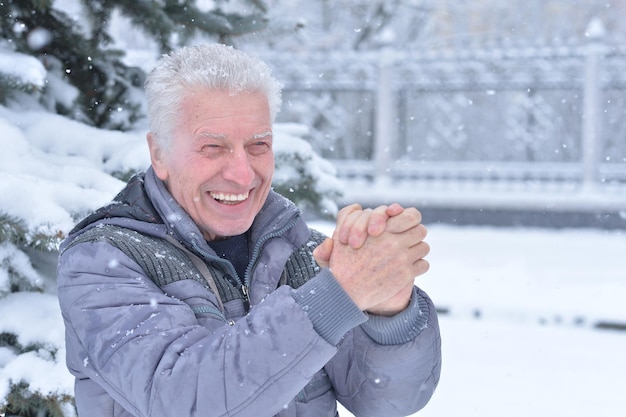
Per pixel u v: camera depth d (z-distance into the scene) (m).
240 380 1.36
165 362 1.42
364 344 1.69
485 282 8.86
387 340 1.66
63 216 2.76
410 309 1.63
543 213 13.49
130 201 1.76
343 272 1.40
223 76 1.66
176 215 1.69
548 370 6.30
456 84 14.60
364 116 15.19
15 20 3.37
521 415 5.25
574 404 5.49
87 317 1.53
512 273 9.32
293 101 15.12
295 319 1.37
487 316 7.94
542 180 14.31
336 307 1.39
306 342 1.36
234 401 1.36
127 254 1.62
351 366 1.77
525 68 14.23
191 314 1.55
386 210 1.42
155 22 3.66
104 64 3.65
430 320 1.71
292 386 1.38
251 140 1.68
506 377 6.09
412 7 20.36
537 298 8.14
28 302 2.92
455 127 14.76
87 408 1.62
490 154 14.63
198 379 1.38
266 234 1.77
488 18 21.55
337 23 20.17
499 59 14.28
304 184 4.17
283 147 4.13
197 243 1.69
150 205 1.76
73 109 3.59
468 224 13.87
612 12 21.47
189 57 1.69
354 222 1.42
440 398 5.57
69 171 3.10
